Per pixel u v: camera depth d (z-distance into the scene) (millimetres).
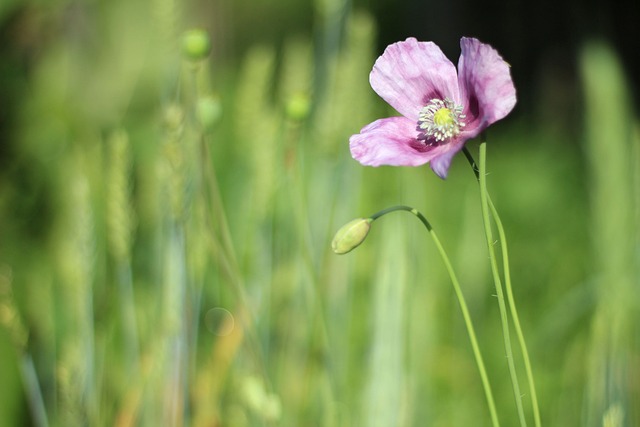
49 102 2232
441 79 1221
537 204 2676
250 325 1462
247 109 1692
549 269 2322
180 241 1460
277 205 1679
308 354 1617
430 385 1710
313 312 1608
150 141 2117
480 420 1837
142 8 2406
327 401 1524
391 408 1520
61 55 2332
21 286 1826
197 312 1492
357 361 1706
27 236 2053
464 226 2146
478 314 1979
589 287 1831
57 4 2311
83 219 1517
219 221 1450
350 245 1244
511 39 3740
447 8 4039
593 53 1846
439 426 1781
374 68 1227
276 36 5004
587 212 2426
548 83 3623
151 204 1857
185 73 1518
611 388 1453
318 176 1677
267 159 1607
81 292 1513
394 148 1206
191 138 1510
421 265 1693
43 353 1656
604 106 1768
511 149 3303
